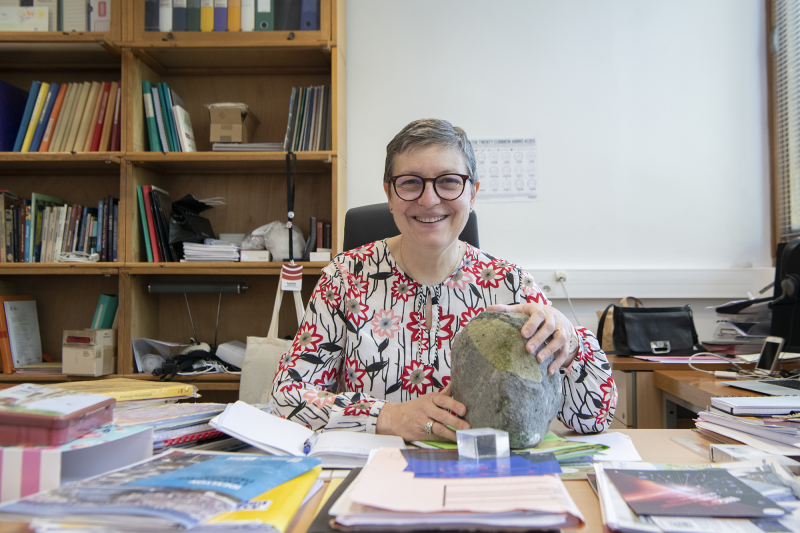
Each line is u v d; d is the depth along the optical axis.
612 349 1.97
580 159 2.30
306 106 2.12
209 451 0.63
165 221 2.13
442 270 0.99
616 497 0.50
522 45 2.31
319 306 0.99
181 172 2.31
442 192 0.87
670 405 1.55
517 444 0.61
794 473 0.59
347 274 1.01
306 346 0.96
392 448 0.62
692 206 2.29
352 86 2.31
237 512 0.43
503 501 0.44
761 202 2.28
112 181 2.32
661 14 2.30
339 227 2.12
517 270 1.02
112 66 2.29
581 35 2.31
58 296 2.29
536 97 2.31
